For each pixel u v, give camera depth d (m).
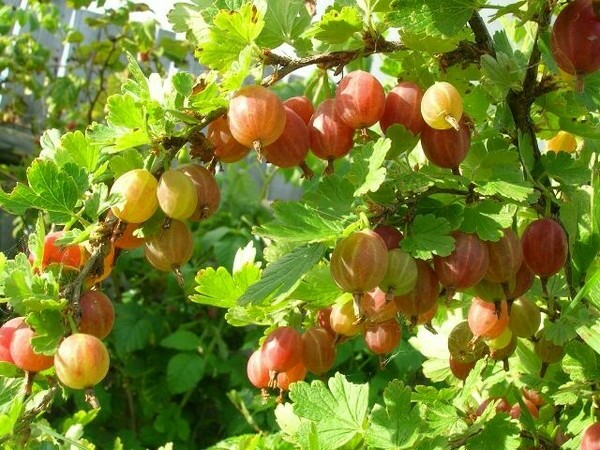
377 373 0.79
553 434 0.41
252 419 0.74
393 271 0.33
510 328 0.38
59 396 0.90
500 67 0.38
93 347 0.31
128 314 0.93
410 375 0.75
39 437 0.39
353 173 0.35
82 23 1.33
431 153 0.36
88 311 0.33
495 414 0.38
